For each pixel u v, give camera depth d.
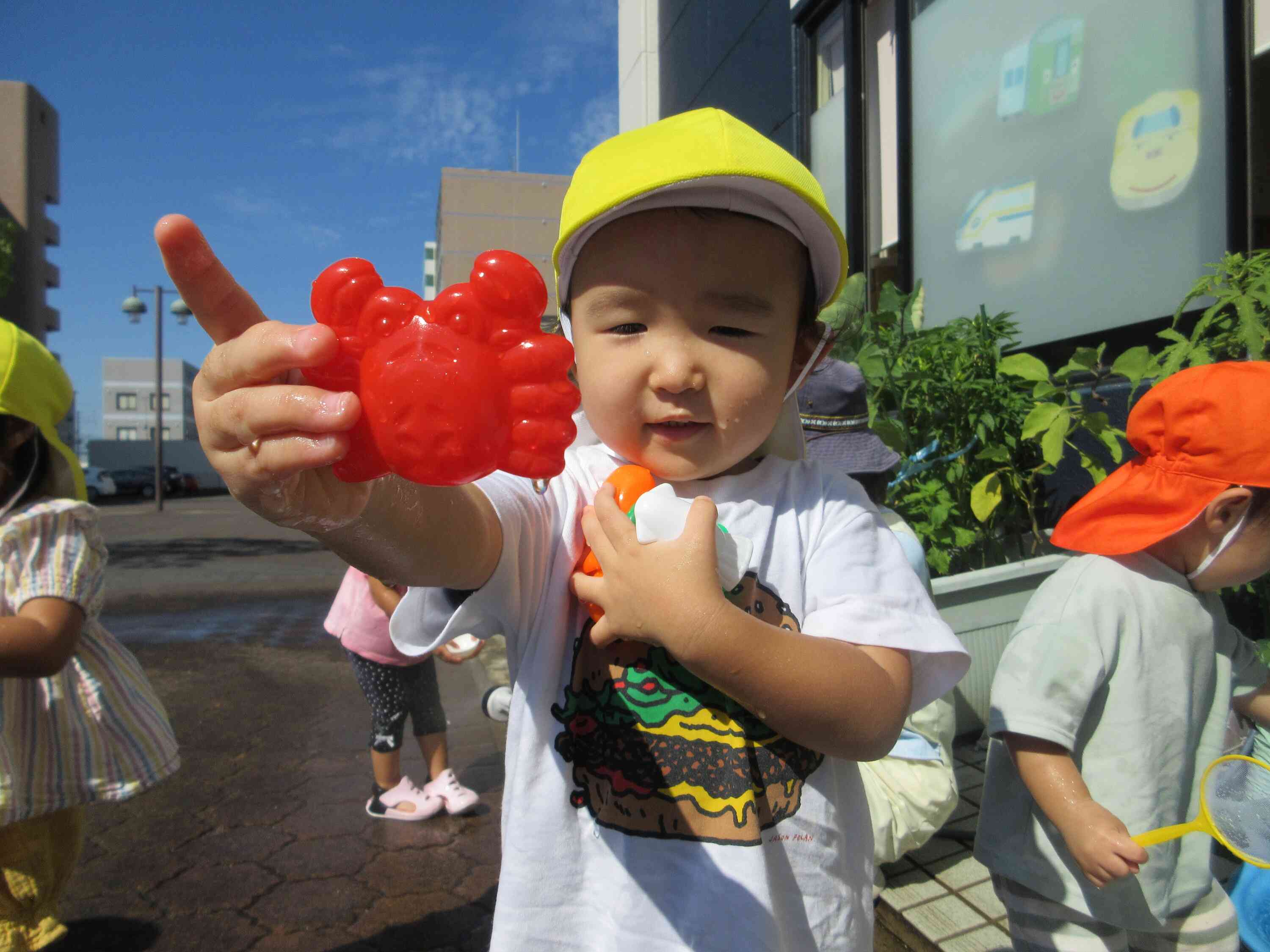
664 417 1.00
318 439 0.67
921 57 5.06
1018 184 4.42
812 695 0.90
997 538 3.47
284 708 4.83
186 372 70.38
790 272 1.06
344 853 3.05
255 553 12.92
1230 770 1.41
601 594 0.98
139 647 6.42
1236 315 2.78
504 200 49.81
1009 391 3.47
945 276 4.93
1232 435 1.50
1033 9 4.28
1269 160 3.42
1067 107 4.14
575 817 1.08
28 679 1.72
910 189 5.16
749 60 6.82
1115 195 3.91
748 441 1.05
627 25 9.30
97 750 1.88
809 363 1.25
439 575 0.95
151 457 47.78
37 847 1.87
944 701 2.27
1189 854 1.59
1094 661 1.52
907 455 3.51
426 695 3.36
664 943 1.00
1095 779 1.54
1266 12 3.32
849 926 1.07
